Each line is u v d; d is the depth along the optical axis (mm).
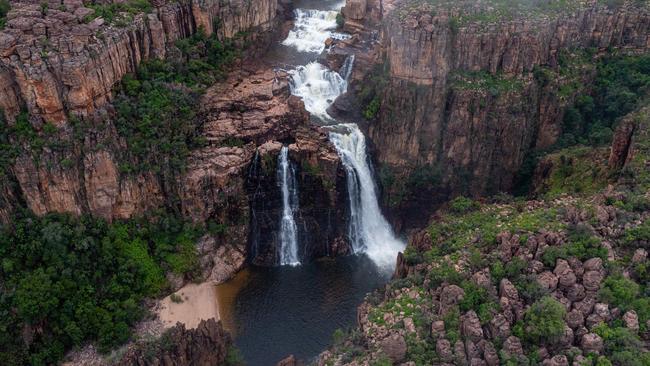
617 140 65625
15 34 61906
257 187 78500
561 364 42719
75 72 62500
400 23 79500
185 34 82812
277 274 77000
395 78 82062
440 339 46688
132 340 62844
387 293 55562
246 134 78250
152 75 75375
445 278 51781
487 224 59031
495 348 45406
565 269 47594
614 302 45938
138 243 69438
